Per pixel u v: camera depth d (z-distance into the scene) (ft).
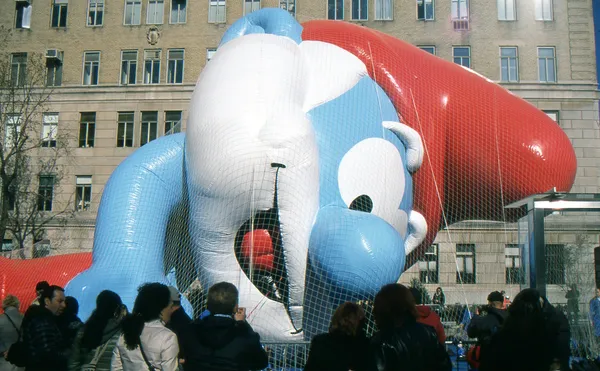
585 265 33.09
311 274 20.57
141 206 22.45
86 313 20.90
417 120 24.66
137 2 97.60
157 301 12.92
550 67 91.40
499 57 91.61
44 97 94.38
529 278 24.21
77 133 95.14
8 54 96.17
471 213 26.55
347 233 20.01
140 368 12.43
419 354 11.43
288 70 21.75
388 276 19.95
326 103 22.74
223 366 11.71
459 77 26.45
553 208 23.84
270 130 19.81
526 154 25.21
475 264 44.62
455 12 92.89
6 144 89.66
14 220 82.99
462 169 25.77
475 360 16.67
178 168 23.29
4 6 98.37
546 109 89.86
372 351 11.48
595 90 89.76
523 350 11.76
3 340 17.98
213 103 20.68
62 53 97.30
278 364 21.16
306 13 93.81
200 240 20.94
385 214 22.63
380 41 25.75
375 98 24.08
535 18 91.86
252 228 20.51
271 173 19.70
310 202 20.40
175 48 95.91
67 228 91.66
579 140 89.04
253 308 20.84
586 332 26.99
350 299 20.20
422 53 27.12
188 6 96.32
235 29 25.94
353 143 22.40
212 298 12.19
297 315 21.03
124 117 95.40
